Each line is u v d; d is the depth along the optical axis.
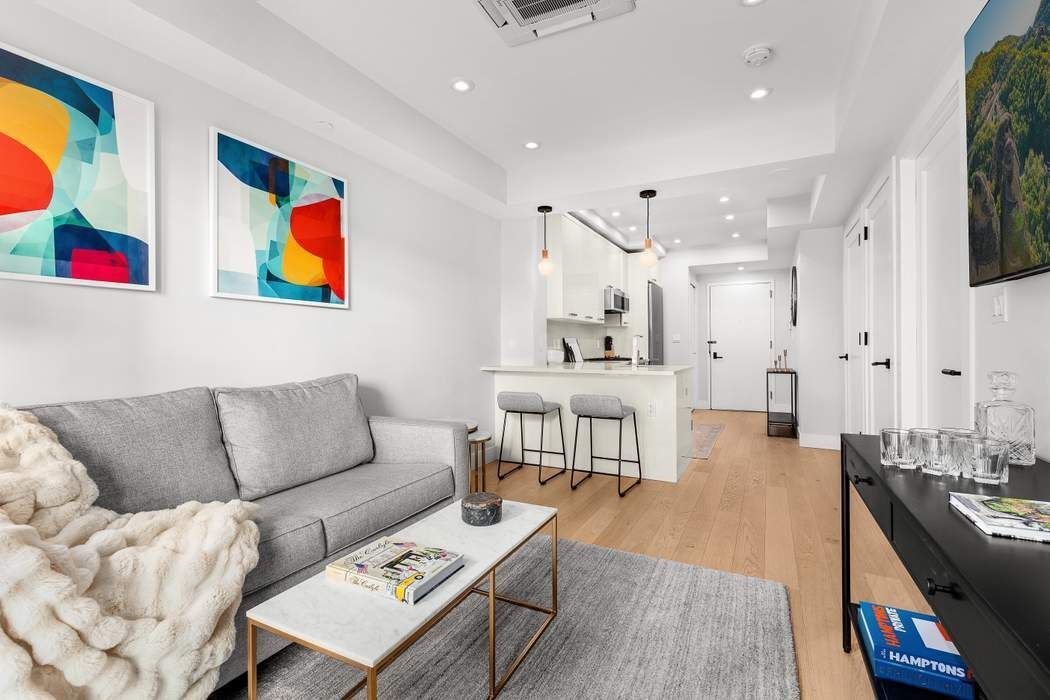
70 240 1.66
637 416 3.82
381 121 2.66
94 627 1.01
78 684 0.97
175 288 1.99
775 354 7.72
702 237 6.56
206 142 2.10
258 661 1.53
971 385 1.81
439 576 1.24
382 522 1.94
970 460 1.20
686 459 4.16
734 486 3.55
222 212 2.15
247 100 2.24
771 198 4.79
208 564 1.25
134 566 1.16
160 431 1.69
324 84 2.32
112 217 1.77
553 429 4.16
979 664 0.68
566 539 2.59
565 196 3.75
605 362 6.02
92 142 1.72
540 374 4.20
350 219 2.84
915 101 2.31
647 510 3.04
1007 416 1.32
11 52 1.53
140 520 1.33
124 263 1.80
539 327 4.52
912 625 1.41
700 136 3.26
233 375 2.21
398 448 2.52
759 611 1.86
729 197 4.82
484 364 4.22
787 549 2.45
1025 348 1.42
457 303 3.83
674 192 3.66
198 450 1.78
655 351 7.14
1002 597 0.63
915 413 2.58
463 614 1.88
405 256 3.26
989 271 1.44
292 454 2.05
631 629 1.76
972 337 1.80
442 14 2.08
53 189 1.63
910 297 2.62
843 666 1.56
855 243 4.08
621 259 6.76
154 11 1.65
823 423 4.89
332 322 2.71
